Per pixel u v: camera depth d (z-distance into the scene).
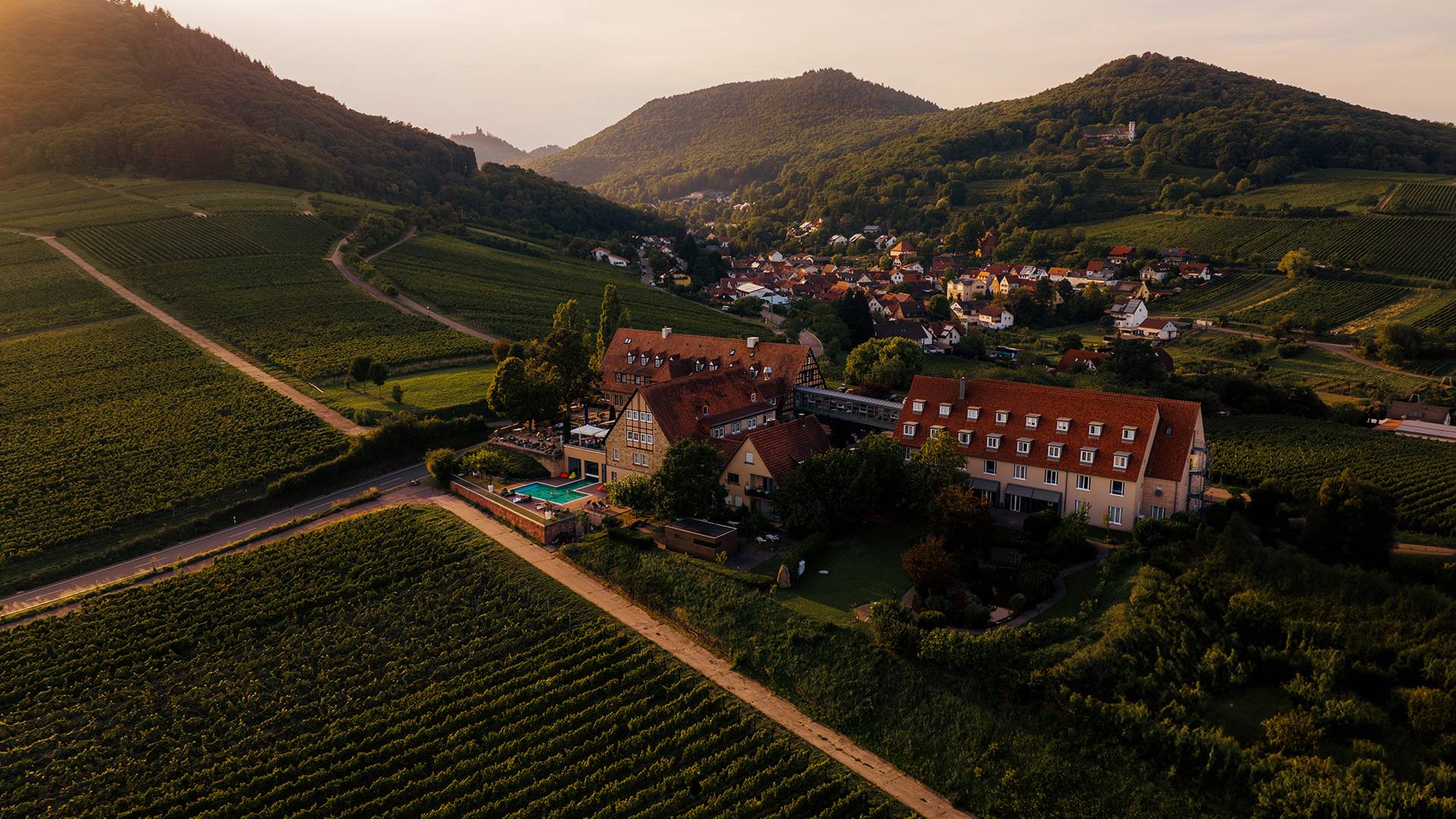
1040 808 53.47
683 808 56.16
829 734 61.88
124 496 105.12
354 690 67.62
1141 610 64.38
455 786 57.84
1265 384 141.75
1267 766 50.50
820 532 83.44
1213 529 78.06
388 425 119.38
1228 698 58.16
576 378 128.75
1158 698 57.03
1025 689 59.28
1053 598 71.38
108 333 162.00
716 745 60.97
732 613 73.12
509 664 70.38
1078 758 55.19
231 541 95.44
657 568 80.25
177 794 57.59
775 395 112.44
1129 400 85.94
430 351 162.12
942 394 96.94
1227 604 65.81
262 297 189.12
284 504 107.50
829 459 87.75
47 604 83.44
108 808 56.66
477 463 108.31
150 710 66.56
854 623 69.00
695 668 69.12
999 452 89.75
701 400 103.38
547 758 60.38
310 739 62.53
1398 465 105.62
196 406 130.88
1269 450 112.69
